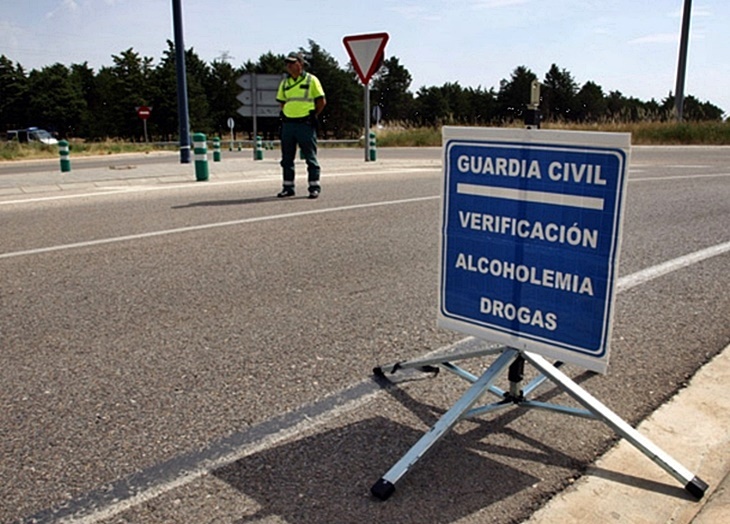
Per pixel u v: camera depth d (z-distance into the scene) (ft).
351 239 22.65
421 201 31.24
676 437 9.55
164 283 17.07
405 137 113.50
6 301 15.53
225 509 7.79
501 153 8.97
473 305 9.71
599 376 11.61
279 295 16.12
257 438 9.40
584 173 8.24
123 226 24.57
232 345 12.85
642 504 7.97
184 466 8.68
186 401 10.50
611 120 106.42
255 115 69.26
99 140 243.81
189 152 56.49
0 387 10.98
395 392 10.93
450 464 8.80
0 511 7.73
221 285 16.93
